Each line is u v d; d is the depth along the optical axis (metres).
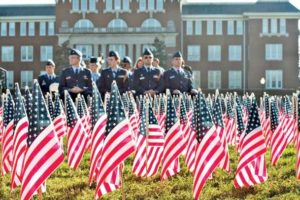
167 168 12.86
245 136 12.39
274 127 16.08
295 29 86.81
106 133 10.66
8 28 90.81
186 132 15.16
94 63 26.47
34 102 9.91
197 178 11.02
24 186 9.80
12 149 13.43
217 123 13.88
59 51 80.44
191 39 87.81
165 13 86.62
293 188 12.27
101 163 10.66
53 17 89.50
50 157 9.86
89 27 86.69
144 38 85.12
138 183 13.27
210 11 88.19
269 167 15.28
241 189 12.24
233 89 85.38
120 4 87.00
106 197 11.71
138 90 22.48
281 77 86.81
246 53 87.62
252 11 87.25
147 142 13.54
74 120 16.00
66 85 22.12
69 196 11.98
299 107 12.84
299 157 12.56
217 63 87.81
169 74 22.61
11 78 90.44
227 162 13.86
